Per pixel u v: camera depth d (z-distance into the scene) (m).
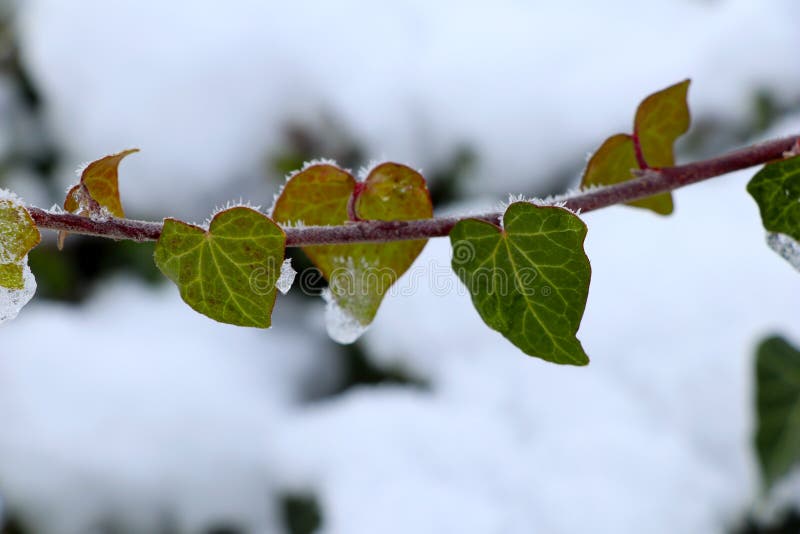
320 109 1.04
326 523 0.84
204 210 1.06
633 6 1.11
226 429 0.94
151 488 0.92
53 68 1.07
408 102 1.03
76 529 0.92
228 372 1.00
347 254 0.55
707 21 1.08
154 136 1.04
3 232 0.51
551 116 1.01
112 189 0.53
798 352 0.62
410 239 0.53
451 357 0.95
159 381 0.96
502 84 1.02
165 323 1.05
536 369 0.90
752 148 0.54
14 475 0.91
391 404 0.91
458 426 0.87
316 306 1.10
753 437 0.62
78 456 0.91
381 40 1.05
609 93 1.02
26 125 1.11
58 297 1.10
